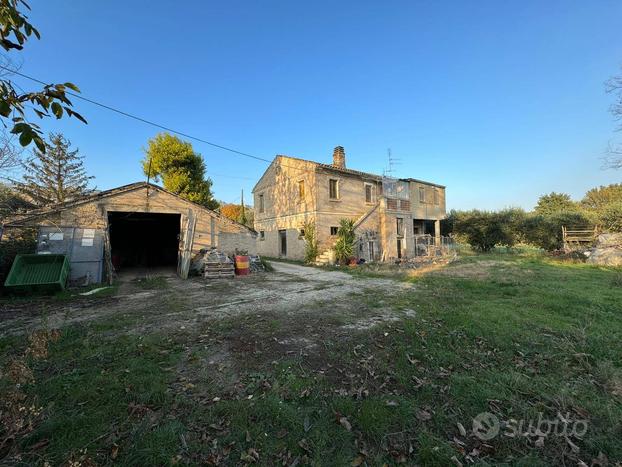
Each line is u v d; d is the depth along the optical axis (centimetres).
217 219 1393
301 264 1756
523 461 212
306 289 911
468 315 560
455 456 215
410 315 590
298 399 291
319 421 257
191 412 272
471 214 2688
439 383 321
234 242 1427
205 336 473
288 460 216
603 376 327
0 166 791
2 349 423
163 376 335
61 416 259
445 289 864
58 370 347
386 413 264
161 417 265
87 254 1084
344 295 804
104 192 1155
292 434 242
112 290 902
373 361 376
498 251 2470
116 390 304
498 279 1034
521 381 317
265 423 256
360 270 1389
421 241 2442
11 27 180
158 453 219
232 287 965
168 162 2234
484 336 459
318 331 496
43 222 1047
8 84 167
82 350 408
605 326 497
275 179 2248
